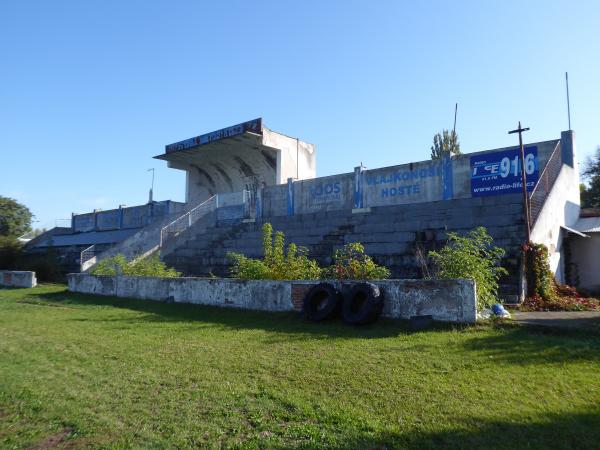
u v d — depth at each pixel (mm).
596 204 36250
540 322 8906
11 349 8930
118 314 13648
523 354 6996
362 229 20438
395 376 6285
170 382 6438
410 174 22016
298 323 10758
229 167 37844
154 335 9914
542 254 13438
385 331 9211
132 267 20312
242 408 5406
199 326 10945
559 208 17562
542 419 4785
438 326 9156
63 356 8203
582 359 6680
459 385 5844
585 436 4406
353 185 24156
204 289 14492
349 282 11023
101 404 5691
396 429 4660
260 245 22531
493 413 4965
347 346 8117
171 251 26188
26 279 25922
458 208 18812
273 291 12438
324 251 20125
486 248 15016
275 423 4941
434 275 11805
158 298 16406
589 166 38094
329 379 6301
